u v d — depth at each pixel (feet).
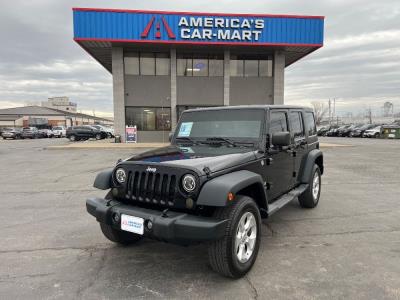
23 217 18.10
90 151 62.39
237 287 10.26
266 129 13.48
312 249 13.23
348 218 17.52
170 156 12.01
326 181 28.81
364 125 141.59
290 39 72.49
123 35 69.77
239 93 81.25
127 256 12.77
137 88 79.71
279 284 10.39
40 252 13.16
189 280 10.75
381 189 25.31
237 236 10.63
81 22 68.18
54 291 10.05
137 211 10.76
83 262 12.21
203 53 79.97
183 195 10.14
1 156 56.08
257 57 81.05
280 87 80.28
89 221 17.33
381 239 14.34
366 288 10.06
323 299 9.48
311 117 20.35
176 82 79.82
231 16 71.00
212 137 14.38
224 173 10.84
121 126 78.95
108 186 12.25
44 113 286.87
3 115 280.92
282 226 16.16
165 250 13.37
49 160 48.32
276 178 14.53
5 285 10.43
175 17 70.59
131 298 9.65
